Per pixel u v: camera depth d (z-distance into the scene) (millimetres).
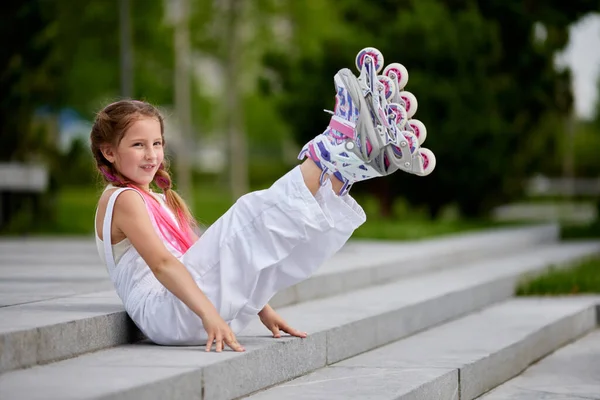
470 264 10734
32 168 16734
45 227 17031
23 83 16703
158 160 4848
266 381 4602
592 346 7258
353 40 18859
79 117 37562
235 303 4535
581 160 45500
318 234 4477
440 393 4941
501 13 19484
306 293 6852
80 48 35031
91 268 7898
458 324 7074
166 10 35688
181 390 3881
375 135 4449
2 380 3730
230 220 4551
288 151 47969
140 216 4617
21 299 5344
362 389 4605
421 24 18391
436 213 19438
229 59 35031
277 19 35156
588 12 19719
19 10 16016
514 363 6098
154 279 4723
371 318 5906
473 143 18344
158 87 38188
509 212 28312
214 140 56125
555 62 20125
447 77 18500
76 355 4320
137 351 4461
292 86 19203
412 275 9203
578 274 9508
